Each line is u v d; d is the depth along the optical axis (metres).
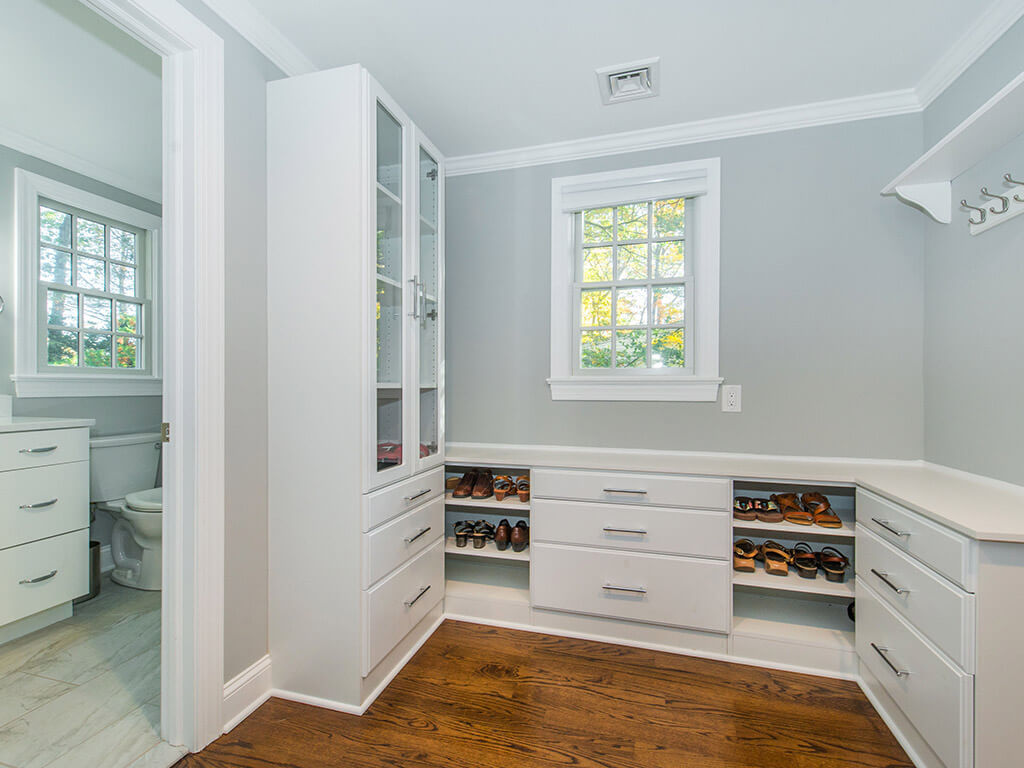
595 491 1.92
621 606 1.89
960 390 1.69
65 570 2.06
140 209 2.82
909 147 1.93
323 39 1.65
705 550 1.80
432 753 1.36
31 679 1.68
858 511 1.66
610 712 1.53
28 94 1.96
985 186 1.54
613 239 2.33
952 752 1.13
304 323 1.54
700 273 2.17
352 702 1.52
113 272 2.72
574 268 2.39
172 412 1.36
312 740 1.40
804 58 1.72
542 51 1.71
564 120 2.14
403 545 1.74
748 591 2.16
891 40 1.62
